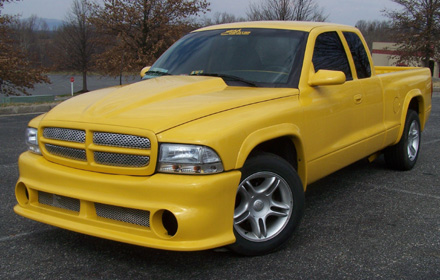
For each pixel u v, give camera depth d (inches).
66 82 2177.7
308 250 140.1
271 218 139.6
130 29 930.1
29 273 125.4
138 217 119.1
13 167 238.5
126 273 125.6
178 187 114.0
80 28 1530.5
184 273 125.3
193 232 114.2
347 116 175.2
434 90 792.3
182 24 937.5
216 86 153.2
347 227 159.5
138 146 119.5
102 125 124.0
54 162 135.0
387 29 1280.8
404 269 128.1
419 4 1178.6
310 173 157.0
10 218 167.0
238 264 130.4
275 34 174.6
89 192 123.3
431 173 232.5
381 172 234.1
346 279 122.1
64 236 151.2
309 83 157.9
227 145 119.7
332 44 180.7
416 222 164.7
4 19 791.7
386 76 210.2
